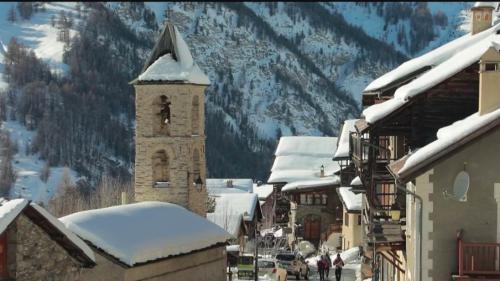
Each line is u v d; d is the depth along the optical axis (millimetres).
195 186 39406
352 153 35844
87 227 26828
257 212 74562
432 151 20969
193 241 31875
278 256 49594
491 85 22156
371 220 29391
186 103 38312
